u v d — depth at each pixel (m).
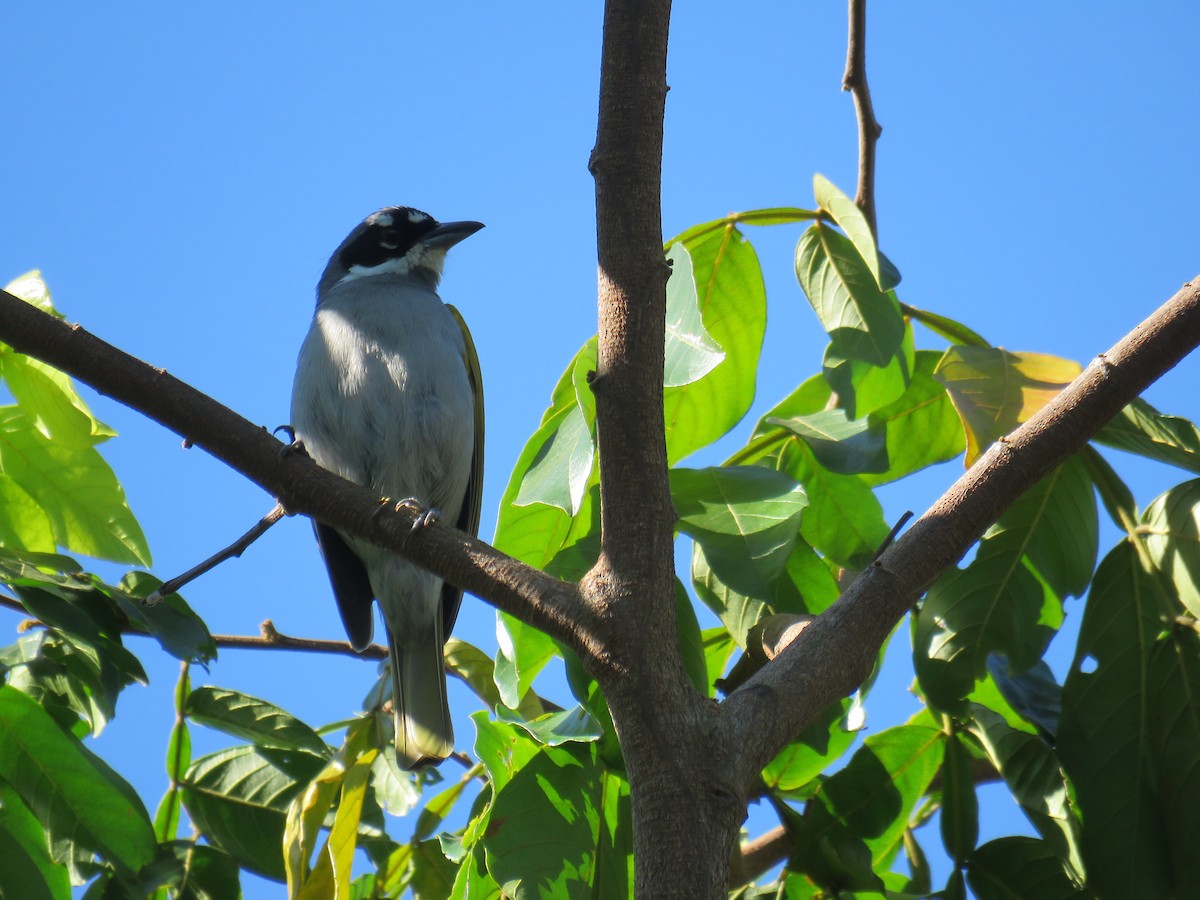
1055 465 5.81
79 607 6.83
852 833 6.98
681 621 6.28
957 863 6.80
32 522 8.39
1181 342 5.71
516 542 7.32
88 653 6.94
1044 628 6.81
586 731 6.21
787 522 6.52
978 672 6.78
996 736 6.68
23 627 7.15
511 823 5.98
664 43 5.59
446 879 7.56
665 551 5.18
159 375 6.17
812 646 5.30
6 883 5.73
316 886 6.47
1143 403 6.99
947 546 5.64
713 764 4.78
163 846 6.92
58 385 7.95
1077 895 6.59
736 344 8.02
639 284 5.36
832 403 8.49
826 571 7.64
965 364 6.68
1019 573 6.84
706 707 4.95
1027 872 6.68
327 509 6.08
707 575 7.10
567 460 6.46
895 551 5.63
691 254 7.92
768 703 5.02
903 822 7.28
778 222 7.81
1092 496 6.82
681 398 8.01
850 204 7.35
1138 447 6.80
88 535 8.46
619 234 5.41
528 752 6.34
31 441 8.28
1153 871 6.23
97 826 6.19
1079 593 6.81
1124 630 6.53
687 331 5.75
